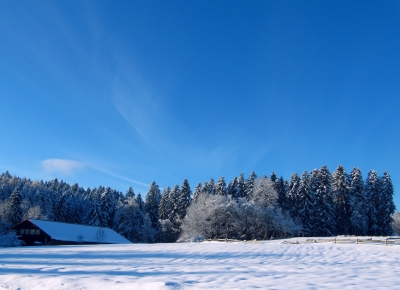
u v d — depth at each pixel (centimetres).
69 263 1578
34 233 5081
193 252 2431
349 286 941
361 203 5816
